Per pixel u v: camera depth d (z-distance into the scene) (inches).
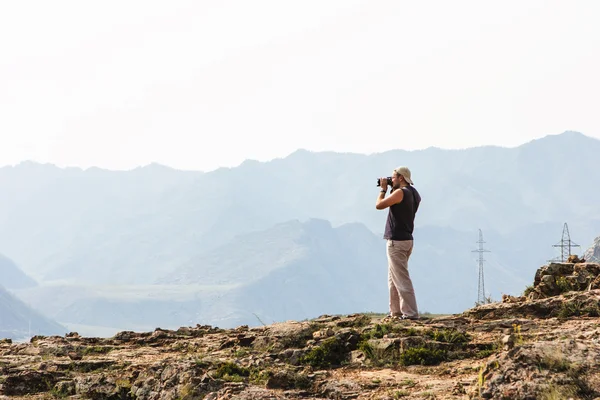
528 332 596.1
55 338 863.1
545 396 399.5
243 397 508.1
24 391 665.0
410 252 695.7
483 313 687.7
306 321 742.5
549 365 419.5
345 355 608.7
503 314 678.5
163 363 628.4
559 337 538.9
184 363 602.2
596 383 401.1
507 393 413.7
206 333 852.0
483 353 565.3
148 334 851.4
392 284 700.0
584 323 603.2
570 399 392.8
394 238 686.5
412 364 569.6
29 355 784.3
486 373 442.0
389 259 693.3
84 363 700.7
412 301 680.4
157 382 597.3
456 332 605.9
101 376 645.9
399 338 595.8
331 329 649.6
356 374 554.3
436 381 510.0
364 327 657.0
